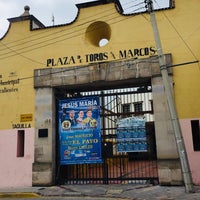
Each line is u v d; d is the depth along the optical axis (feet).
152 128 45.42
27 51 45.29
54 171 41.39
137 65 39.88
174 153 36.73
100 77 40.93
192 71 38.37
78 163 41.04
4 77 45.65
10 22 47.11
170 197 30.45
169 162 36.58
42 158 41.27
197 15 39.75
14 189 39.81
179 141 32.55
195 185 35.73
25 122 43.27
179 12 40.32
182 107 37.76
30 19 46.21
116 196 32.94
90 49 42.47
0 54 46.60
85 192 35.63
